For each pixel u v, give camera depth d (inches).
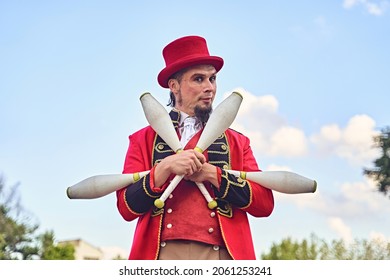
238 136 289.1
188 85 281.0
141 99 281.0
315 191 269.1
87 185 270.8
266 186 270.7
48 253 970.7
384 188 713.6
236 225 271.1
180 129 282.0
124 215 272.2
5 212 968.3
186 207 267.6
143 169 278.5
